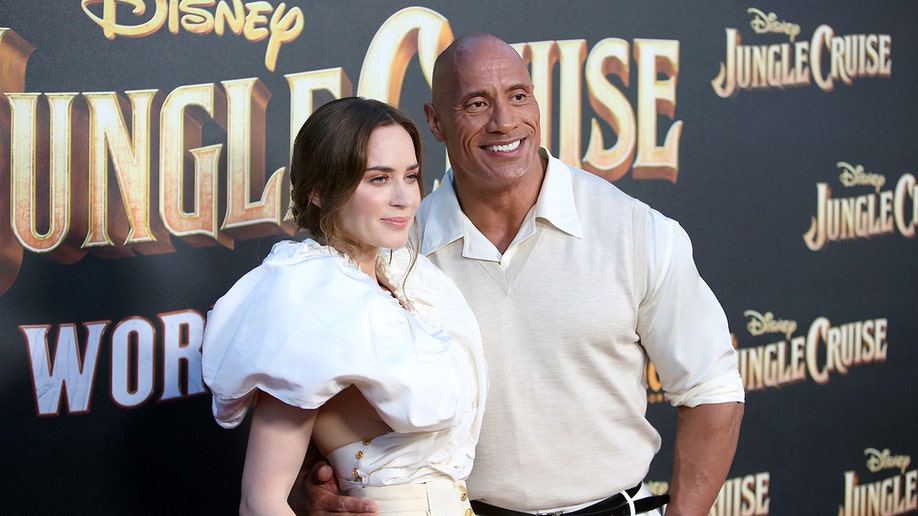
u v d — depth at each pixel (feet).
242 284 5.40
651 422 9.46
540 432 6.52
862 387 10.35
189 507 7.93
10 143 7.22
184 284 7.80
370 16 8.33
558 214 6.55
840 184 10.14
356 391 5.44
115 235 7.56
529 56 8.85
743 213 9.71
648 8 9.26
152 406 7.75
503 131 6.24
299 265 5.25
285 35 8.05
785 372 9.96
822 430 10.18
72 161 7.40
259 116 7.99
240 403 5.25
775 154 9.83
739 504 9.83
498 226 6.66
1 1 7.16
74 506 7.53
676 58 9.38
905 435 10.61
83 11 7.39
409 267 5.98
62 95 7.36
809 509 10.16
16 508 7.35
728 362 6.71
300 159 5.49
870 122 10.27
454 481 5.58
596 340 6.48
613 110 9.16
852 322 10.26
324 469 5.65
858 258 10.27
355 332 5.07
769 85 9.78
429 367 5.27
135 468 7.72
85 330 7.50
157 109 7.64
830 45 10.05
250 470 5.14
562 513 6.59
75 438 7.52
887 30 10.32
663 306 6.57
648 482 9.48
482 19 8.70
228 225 7.92
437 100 6.54
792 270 9.95
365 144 5.28
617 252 6.53
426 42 8.54
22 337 7.32
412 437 5.45
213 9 7.79
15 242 7.27
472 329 6.07
